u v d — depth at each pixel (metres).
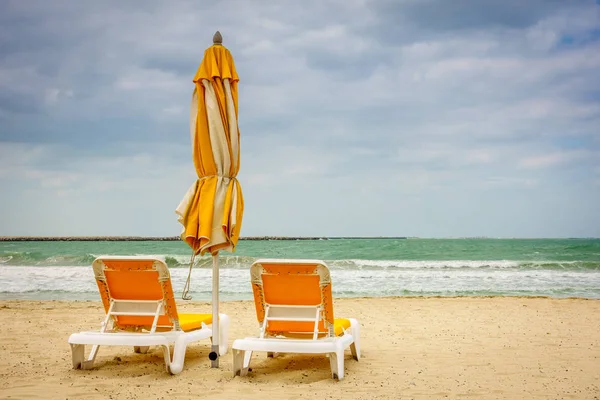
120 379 5.05
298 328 5.45
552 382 5.00
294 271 5.15
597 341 7.34
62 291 16.42
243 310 11.31
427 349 6.77
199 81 5.37
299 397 4.45
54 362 5.86
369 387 4.79
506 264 26.11
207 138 5.29
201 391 4.63
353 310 11.29
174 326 5.40
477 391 4.66
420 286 18.59
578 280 20.48
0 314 10.24
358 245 57.56
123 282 5.34
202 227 5.02
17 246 68.12
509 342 7.28
